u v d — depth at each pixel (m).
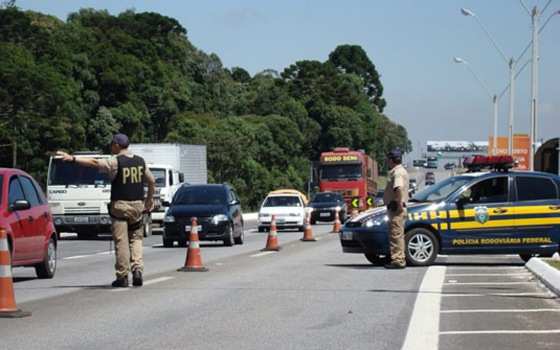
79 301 15.22
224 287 17.31
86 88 95.62
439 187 22.81
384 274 20.00
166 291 16.66
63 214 39.72
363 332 11.84
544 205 22.33
